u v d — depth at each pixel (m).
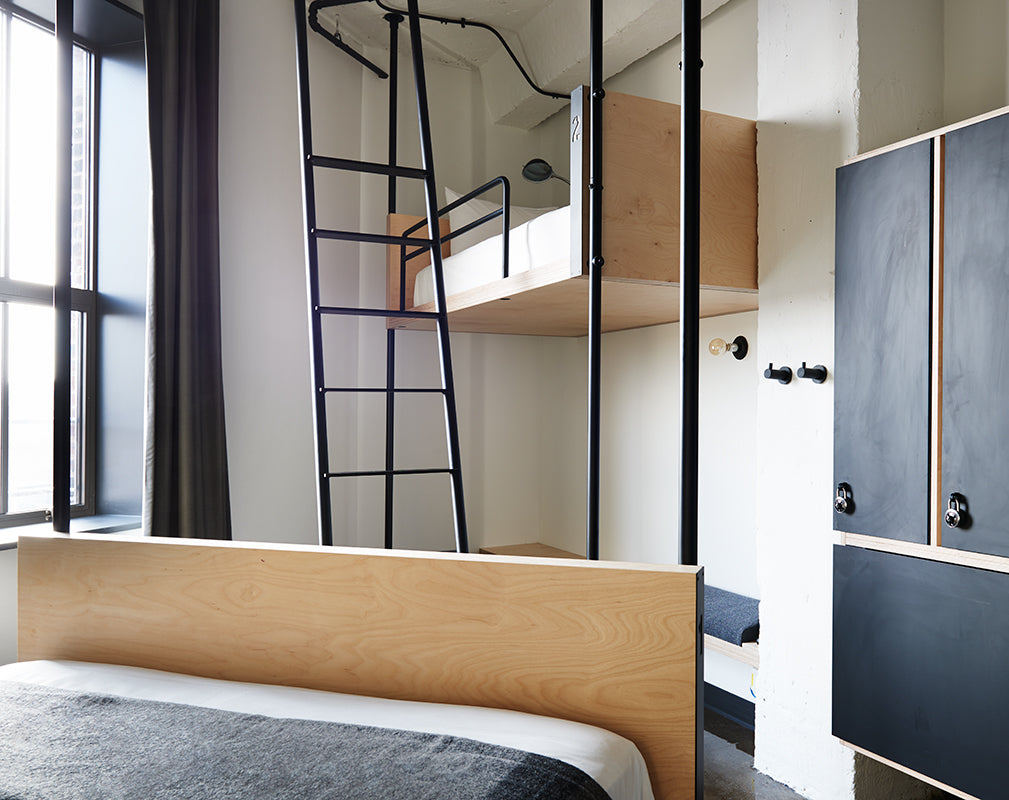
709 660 2.97
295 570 1.34
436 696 1.27
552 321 3.22
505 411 4.01
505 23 3.50
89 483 2.85
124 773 0.96
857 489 1.98
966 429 1.71
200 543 1.42
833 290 2.12
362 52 3.63
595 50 1.90
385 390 2.37
